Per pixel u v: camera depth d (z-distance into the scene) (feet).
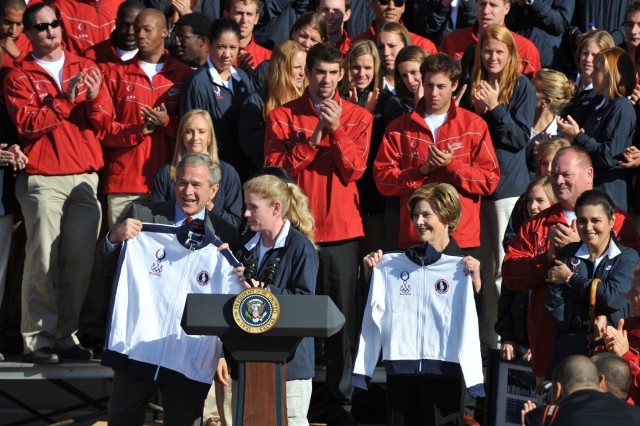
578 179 48.47
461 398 47.47
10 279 60.85
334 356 54.08
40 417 61.05
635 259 44.98
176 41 62.85
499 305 51.72
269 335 37.73
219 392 51.42
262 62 62.59
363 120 55.57
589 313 43.96
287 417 40.68
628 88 56.80
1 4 59.98
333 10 67.41
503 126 55.93
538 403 43.88
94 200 57.67
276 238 44.29
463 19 70.28
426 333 46.80
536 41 69.46
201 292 42.96
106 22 66.08
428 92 54.34
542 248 48.96
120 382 43.78
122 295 43.32
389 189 54.29
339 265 54.60
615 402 34.88
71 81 56.13
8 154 55.88
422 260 46.80
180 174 43.55
